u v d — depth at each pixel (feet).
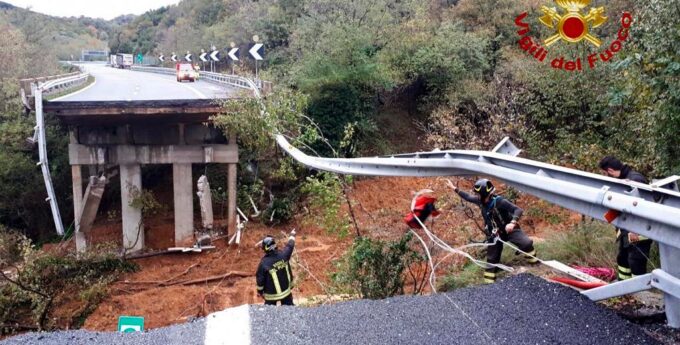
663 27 25.07
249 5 153.28
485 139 55.47
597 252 22.45
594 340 11.36
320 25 90.07
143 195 66.74
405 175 20.38
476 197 19.92
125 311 49.65
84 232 66.49
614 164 17.80
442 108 72.79
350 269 22.33
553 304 13.12
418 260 22.99
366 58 77.30
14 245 56.44
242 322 12.71
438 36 84.12
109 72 167.84
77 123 63.36
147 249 68.33
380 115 87.66
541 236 31.73
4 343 12.22
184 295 54.13
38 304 41.14
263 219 70.85
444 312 13.21
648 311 13.89
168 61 218.38
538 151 48.78
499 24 87.35
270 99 46.55
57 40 328.70
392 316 13.08
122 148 65.16
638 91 28.58
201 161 65.57
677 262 11.47
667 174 27.17
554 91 51.85
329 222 32.76
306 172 68.18
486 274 18.88
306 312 13.42
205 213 66.90
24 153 86.17
